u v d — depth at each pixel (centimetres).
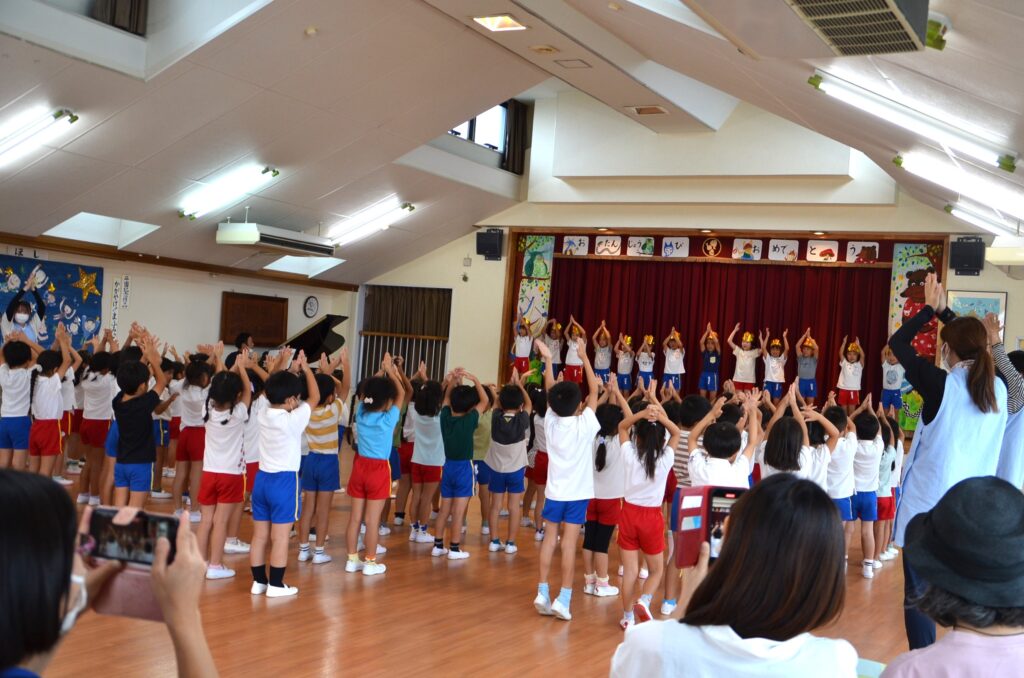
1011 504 154
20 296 1080
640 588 631
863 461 707
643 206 1412
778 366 1392
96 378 746
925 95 491
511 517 706
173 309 1320
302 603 530
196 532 591
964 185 745
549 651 476
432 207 1381
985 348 292
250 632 470
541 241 1519
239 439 575
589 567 612
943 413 292
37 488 99
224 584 560
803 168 1234
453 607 547
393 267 1599
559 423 539
